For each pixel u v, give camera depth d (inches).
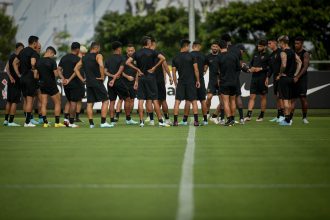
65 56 2108.8
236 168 1207.6
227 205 909.8
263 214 862.5
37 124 2241.6
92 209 895.1
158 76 2133.4
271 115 2763.3
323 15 5502.0
